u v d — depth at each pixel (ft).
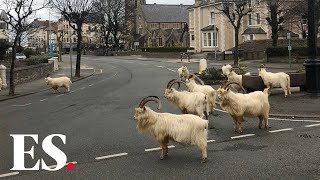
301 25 201.87
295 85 67.26
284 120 46.26
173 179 26.84
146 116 30.73
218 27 237.66
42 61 157.89
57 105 68.18
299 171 27.76
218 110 54.90
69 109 62.34
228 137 38.65
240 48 204.44
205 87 50.29
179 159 31.58
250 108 39.75
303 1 147.33
